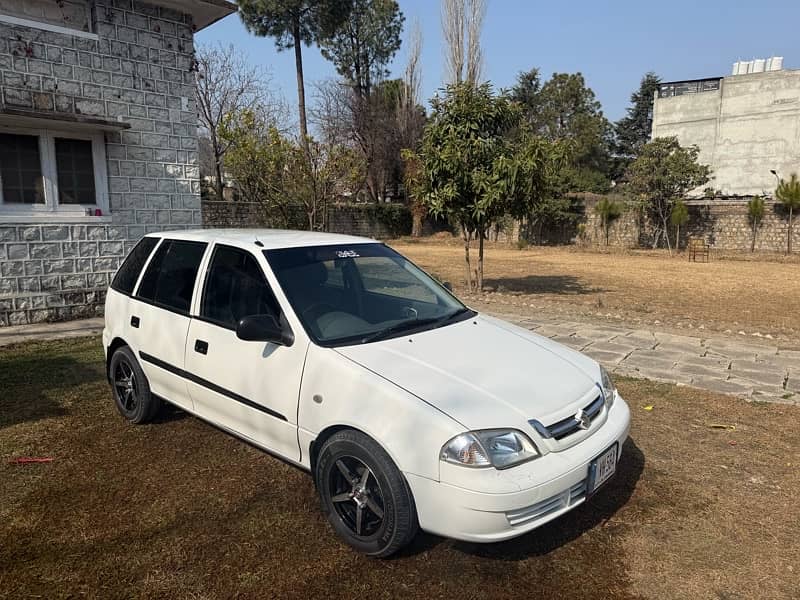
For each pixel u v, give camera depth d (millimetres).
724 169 40219
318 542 3100
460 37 30422
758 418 5000
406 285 4309
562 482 2746
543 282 15781
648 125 56719
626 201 31656
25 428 4602
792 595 2736
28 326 8438
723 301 12297
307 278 3736
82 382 5785
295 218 16250
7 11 8203
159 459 4074
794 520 3381
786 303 12055
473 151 11352
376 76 42031
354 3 37312
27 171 8461
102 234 9250
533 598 2688
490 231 35719
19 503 3467
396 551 2883
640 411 5152
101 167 9141
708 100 40719
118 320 4715
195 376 3924
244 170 15680
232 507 3443
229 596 2662
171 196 10055
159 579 2779
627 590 2758
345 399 2980
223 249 4039
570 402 3053
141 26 9391
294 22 34812
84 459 4062
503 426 2730
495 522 2592
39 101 8344
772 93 37969
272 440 3455
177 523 3266
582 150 45250
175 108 9953
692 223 29484
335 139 32500
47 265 8734
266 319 3373
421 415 2729
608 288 14523
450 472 2615
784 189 26391
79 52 8703
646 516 3400
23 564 2881
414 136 37625
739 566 2951
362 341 3381
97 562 2902
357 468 2998
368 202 39812
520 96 49438
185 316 4055
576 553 3039
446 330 3742
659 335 8406
